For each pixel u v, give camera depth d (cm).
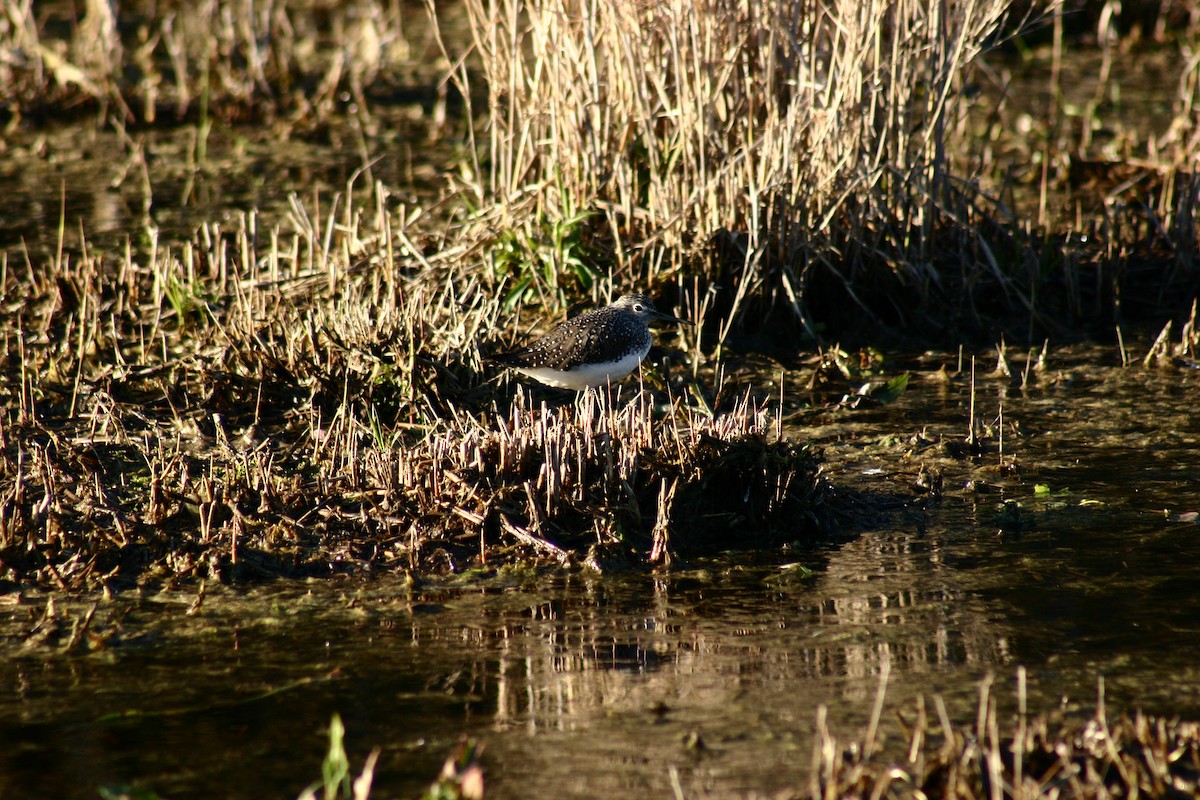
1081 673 812
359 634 880
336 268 1445
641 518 1006
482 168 1977
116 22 2609
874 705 781
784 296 1434
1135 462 1156
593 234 1467
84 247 1541
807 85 1317
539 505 1005
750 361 1383
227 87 2369
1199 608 893
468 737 755
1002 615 891
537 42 1420
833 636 868
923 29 1414
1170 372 1364
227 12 2456
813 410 1284
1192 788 682
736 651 851
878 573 963
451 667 836
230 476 1059
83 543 977
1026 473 1139
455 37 2769
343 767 667
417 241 1539
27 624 894
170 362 1313
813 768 713
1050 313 1504
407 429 1184
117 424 1184
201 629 888
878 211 1424
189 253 1516
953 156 1833
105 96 2302
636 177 1452
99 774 720
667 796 693
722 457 1037
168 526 1009
